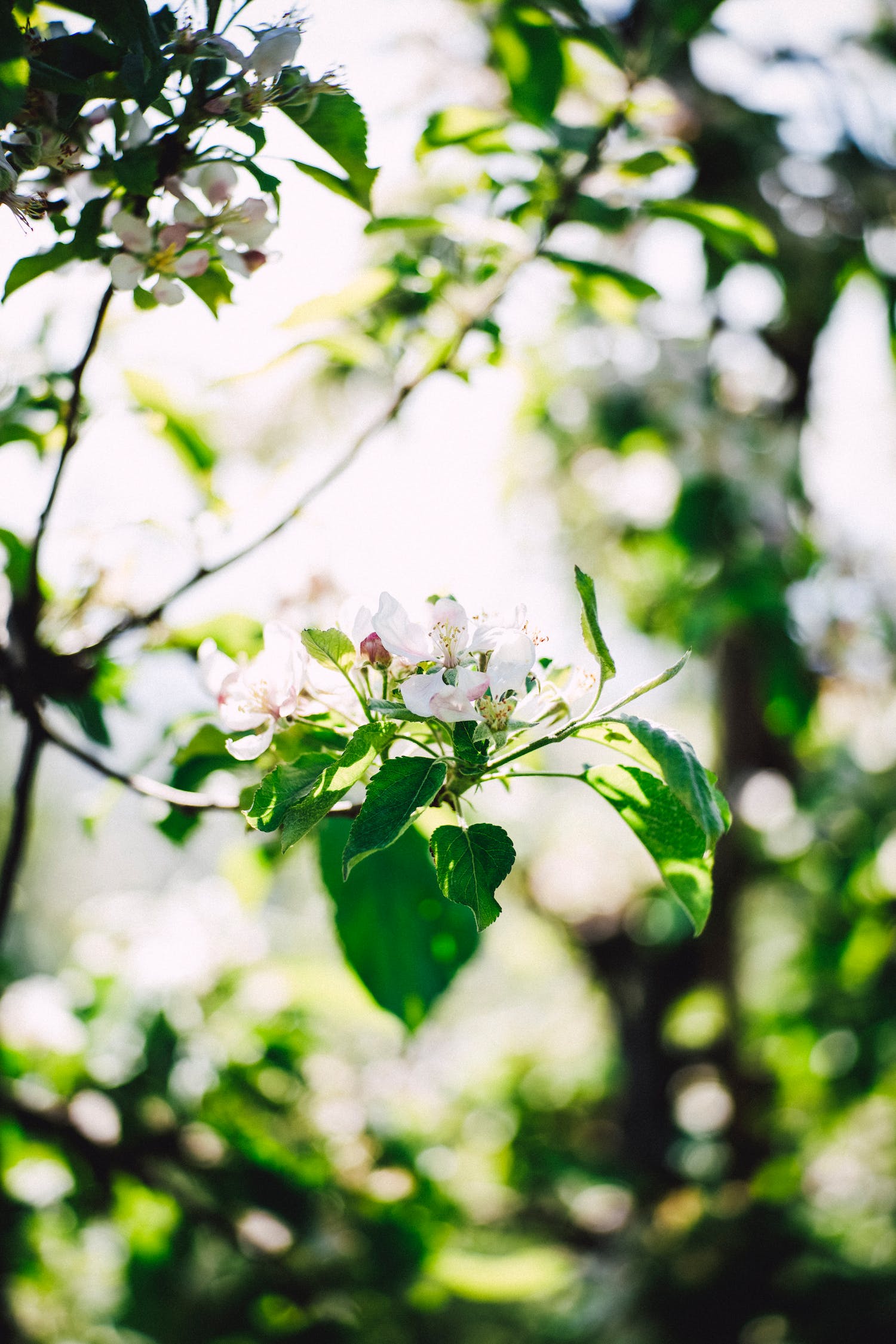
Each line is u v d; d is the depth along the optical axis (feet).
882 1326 5.42
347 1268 4.50
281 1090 4.99
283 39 2.59
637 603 7.16
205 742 3.04
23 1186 4.55
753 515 5.57
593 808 8.33
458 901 2.45
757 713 6.34
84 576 3.14
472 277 3.19
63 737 2.94
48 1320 5.29
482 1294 4.66
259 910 5.02
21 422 3.08
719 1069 6.70
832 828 6.22
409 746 2.61
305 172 2.70
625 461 6.35
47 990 4.76
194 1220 4.38
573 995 10.27
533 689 2.52
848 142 5.08
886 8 5.22
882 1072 6.07
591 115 3.49
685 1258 6.13
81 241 2.63
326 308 3.09
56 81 2.56
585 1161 7.35
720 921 6.49
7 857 3.09
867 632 5.97
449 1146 6.77
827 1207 6.86
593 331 5.81
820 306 5.46
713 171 4.91
